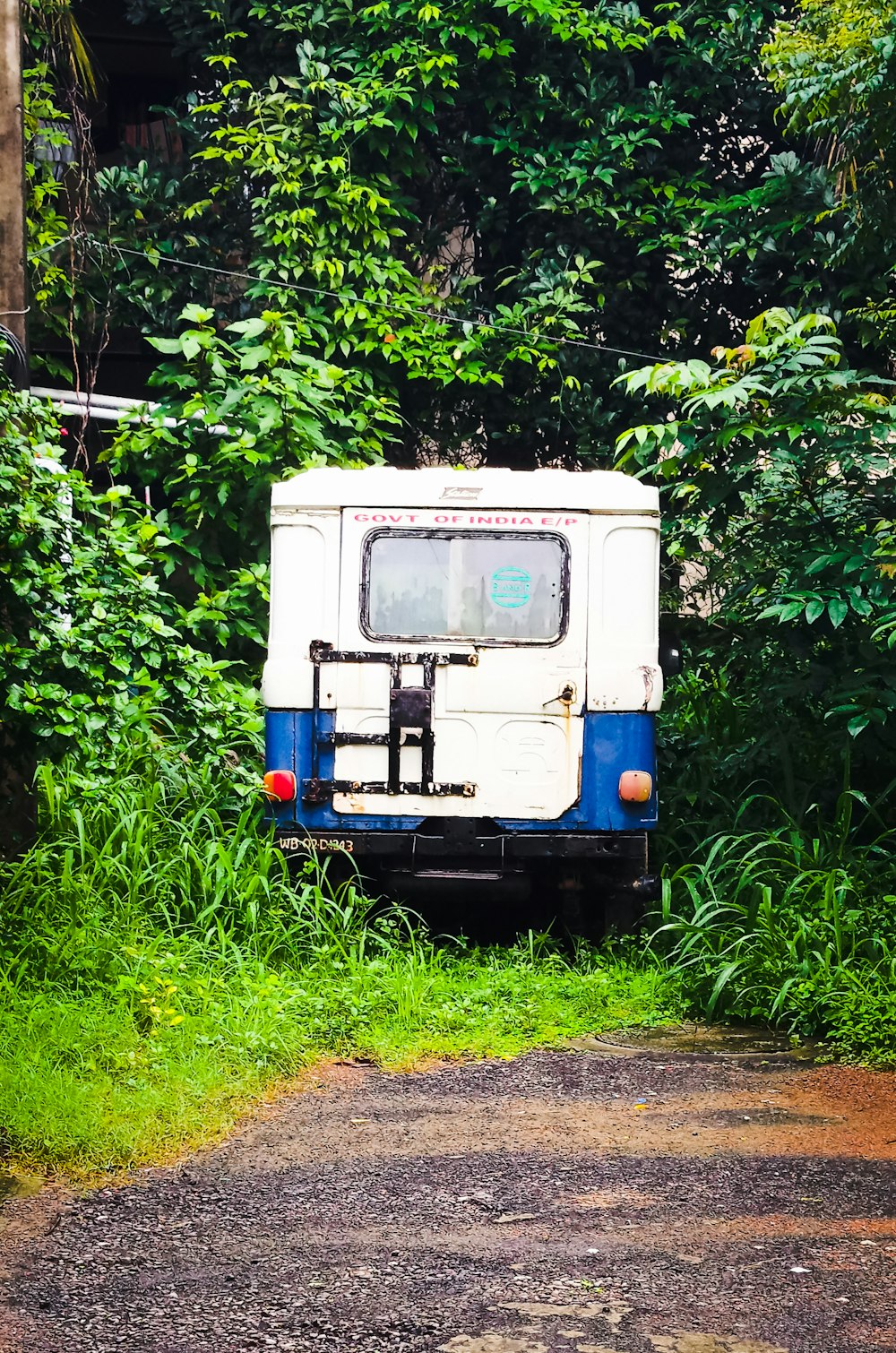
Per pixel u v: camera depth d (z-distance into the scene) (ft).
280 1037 25.26
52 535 35.63
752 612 41.19
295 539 32.94
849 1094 24.03
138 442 46.93
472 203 59.16
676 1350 14.64
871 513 37.58
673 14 59.31
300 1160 20.42
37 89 51.34
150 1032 24.81
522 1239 17.51
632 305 58.34
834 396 35.17
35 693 33.73
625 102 57.41
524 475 33.30
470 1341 14.80
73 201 53.83
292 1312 15.48
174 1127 21.20
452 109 58.23
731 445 36.04
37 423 36.11
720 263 57.26
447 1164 20.29
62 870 29.22
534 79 56.03
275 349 48.60
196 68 58.49
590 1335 14.96
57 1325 15.19
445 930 34.86
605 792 32.48
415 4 55.16
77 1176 19.63
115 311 56.80
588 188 56.65
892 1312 15.51
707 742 40.06
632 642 32.58
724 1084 24.62
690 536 41.09
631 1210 18.52
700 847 35.22
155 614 39.70
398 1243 17.38
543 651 32.53
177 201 57.21
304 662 32.76
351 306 54.24
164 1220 18.10
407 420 57.36
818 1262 16.83
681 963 30.66
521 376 56.49
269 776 32.71
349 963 28.94
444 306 56.85
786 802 37.09
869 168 42.88
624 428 56.85
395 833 32.55
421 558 32.89
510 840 32.32
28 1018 24.41
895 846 36.91
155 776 34.50
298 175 54.08
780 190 54.03
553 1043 27.25
